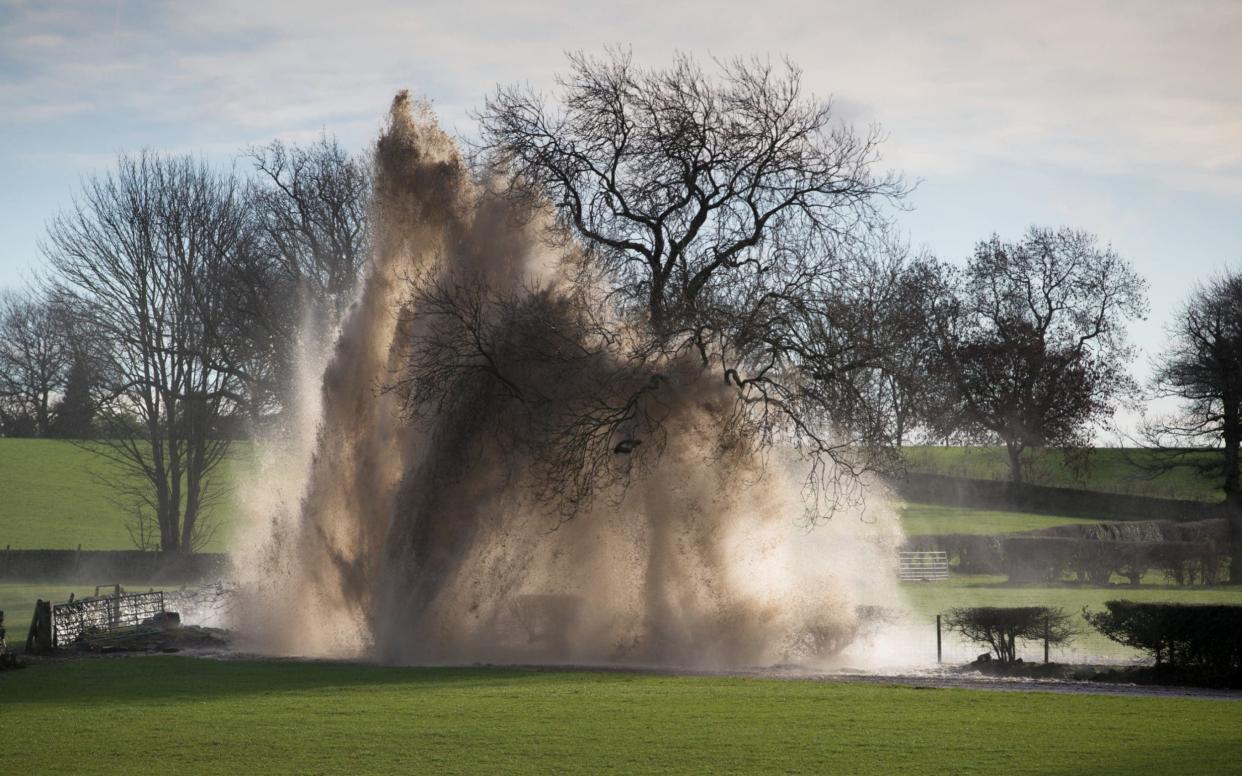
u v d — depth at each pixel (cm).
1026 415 12138
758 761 2019
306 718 2492
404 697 2830
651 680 3241
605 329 4581
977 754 2073
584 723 2414
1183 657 3306
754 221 4962
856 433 4734
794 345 4534
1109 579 8144
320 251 7944
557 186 4953
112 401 9200
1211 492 11838
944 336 11881
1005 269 12500
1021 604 6056
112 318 8888
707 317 4497
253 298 7881
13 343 14512
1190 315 10838
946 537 8700
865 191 5006
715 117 4944
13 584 8300
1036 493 11612
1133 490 12044
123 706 2694
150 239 8838
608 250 4922
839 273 4806
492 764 2002
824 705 2678
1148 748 2120
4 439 13862
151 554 8619
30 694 2944
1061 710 2595
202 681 3212
